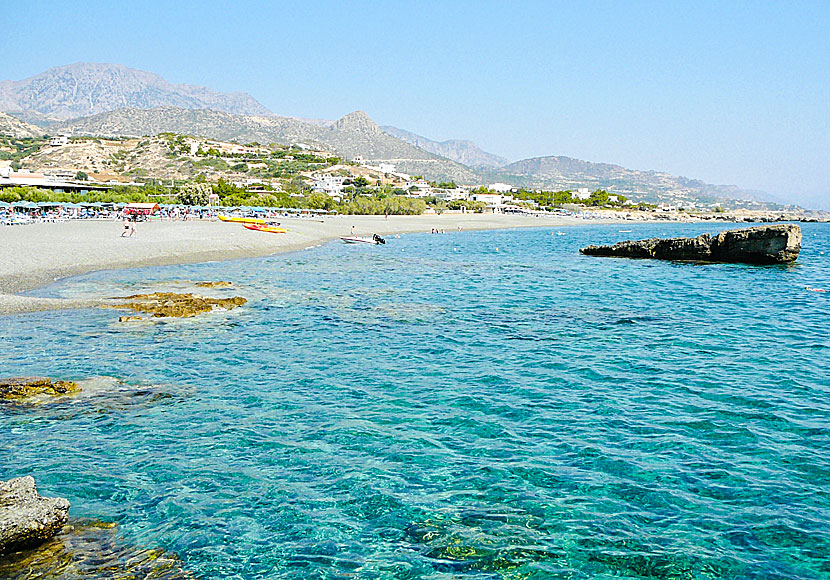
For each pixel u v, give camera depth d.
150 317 29.92
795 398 19.20
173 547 11.01
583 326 30.33
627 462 14.59
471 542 11.26
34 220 89.38
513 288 44.16
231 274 48.38
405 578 10.23
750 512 12.35
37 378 19.56
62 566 10.26
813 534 11.56
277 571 10.39
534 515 12.20
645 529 11.73
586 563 10.63
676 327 30.17
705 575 10.33
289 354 24.25
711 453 15.13
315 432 16.28
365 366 22.73
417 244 93.31
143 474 13.78
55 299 33.28
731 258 65.31
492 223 169.25
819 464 14.51
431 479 13.67
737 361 23.69
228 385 20.22
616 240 113.25
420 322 30.88
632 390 20.00
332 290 41.12
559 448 15.39
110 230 76.81
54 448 15.06
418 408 18.22
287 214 146.75
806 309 35.66
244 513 12.20
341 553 10.92
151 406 18.11
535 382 20.86
